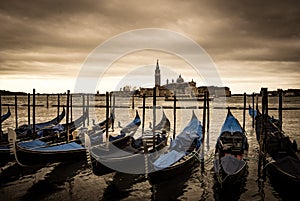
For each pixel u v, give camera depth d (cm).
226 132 1803
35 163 1599
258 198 1266
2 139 1980
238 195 1299
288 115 5150
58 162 1691
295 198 1213
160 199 1264
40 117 5106
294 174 1217
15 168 1684
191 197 1286
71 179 1511
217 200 1255
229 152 1523
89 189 1372
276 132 1897
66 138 2081
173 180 1440
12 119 4781
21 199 1238
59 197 1266
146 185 1430
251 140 2667
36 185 1420
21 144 1681
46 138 2109
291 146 1630
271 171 1405
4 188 1373
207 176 1557
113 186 1415
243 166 1373
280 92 2084
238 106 7756
